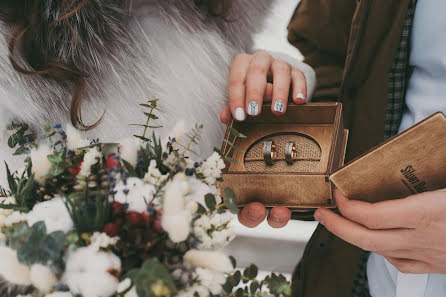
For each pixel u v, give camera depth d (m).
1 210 0.43
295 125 0.59
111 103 0.55
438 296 0.55
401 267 0.50
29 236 0.39
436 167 0.46
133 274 0.39
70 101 0.54
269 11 0.63
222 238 0.43
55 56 0.53
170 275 0.40
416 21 0.55
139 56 0.56
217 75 0.59
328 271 0.65
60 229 0.40
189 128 0.58
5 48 0.51
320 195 0.52
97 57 0.54
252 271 0.45
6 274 0.39
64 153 0.45
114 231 0.40
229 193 0.44
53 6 0.51
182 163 0.46
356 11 0.59
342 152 0.58
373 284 0.61
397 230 0.47
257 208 0.54
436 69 0.55
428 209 0.45
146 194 0.42
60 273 0.39
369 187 0.48
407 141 0.45
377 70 0.59
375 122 0.60
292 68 0.60
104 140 0.56
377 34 0.58
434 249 0.47
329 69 0.71
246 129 0.60
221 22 0.60
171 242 0.41
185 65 0.57
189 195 0.44
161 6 0.56
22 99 0.53
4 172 0.55
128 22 0.55
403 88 0.58
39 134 0.55
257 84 0.57
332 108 0.57
